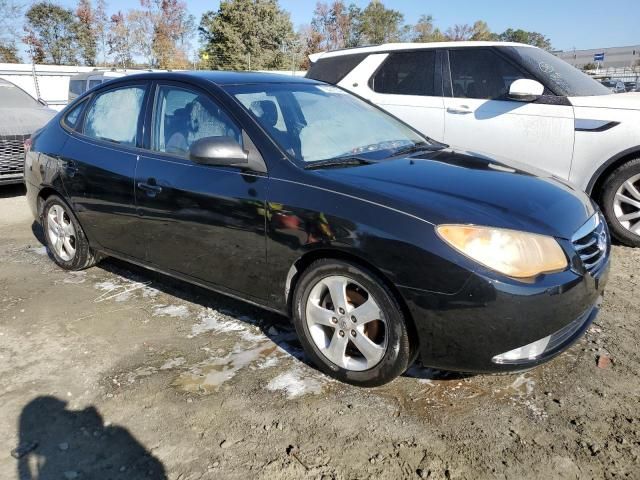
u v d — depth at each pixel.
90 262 4.28
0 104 7.68
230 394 2.69
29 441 2.38
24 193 7.54
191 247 3.22
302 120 3.28
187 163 3.21
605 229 2.90
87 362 3.01
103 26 43.47
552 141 4.91
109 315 3.58
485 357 2.34
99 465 2.24
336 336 2.72
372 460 2.25
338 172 2.76
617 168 4.71
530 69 5.11
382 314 2.52
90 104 4.07
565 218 2.56
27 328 3.41
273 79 3.63
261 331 3.33
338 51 6.40
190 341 3.22
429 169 2.92
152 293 3.93
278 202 2.74
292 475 2.17
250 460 2.26
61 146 4.10
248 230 2.88
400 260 2.38
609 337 3.20
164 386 2.77
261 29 40.47
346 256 2.59
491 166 3.13
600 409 2.54
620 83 17.41
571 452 2.28
